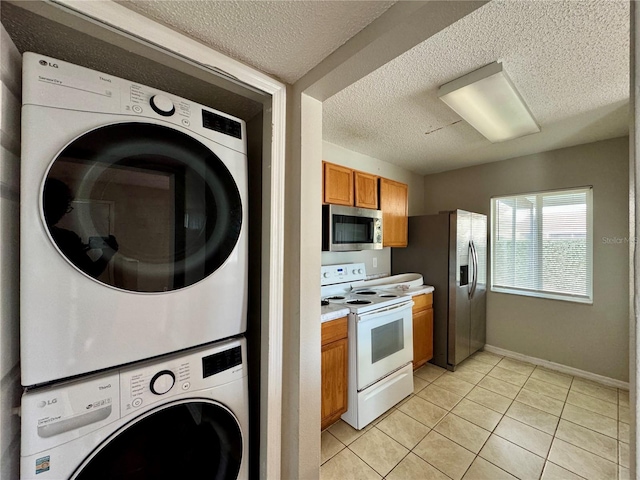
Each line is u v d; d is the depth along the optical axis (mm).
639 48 378
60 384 733
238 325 1067
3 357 677
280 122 1153
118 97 815
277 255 1149
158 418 869
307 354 1171
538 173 2975
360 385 2000
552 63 1479
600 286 2590
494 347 3268
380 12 834
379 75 1602
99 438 767
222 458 1007
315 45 959
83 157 755
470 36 1289
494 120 2033
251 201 1404
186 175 947
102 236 785
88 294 761
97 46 958
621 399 2293
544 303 2908
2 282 685
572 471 1585
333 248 2332
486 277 3309
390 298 2402
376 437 1882
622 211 2490
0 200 680
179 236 929
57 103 725
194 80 1161
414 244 3223
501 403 2246
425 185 3990
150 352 861
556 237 2873
